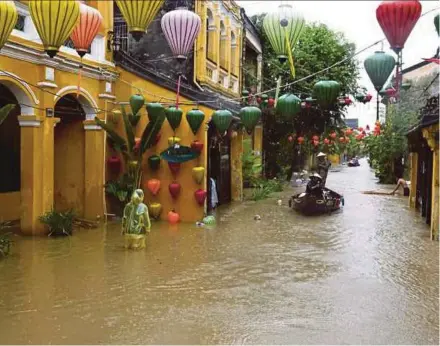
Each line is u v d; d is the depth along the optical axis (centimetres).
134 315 681
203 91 1609
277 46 706
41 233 1166
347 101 1112
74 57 1210
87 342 593
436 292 803
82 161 1370
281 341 603
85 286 805
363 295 784
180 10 665
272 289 805
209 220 1386
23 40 1055
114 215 1392
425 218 1513
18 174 1383
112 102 1397
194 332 626
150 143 1341
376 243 1179
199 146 1365
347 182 3098
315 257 1029
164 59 1630
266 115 2441
